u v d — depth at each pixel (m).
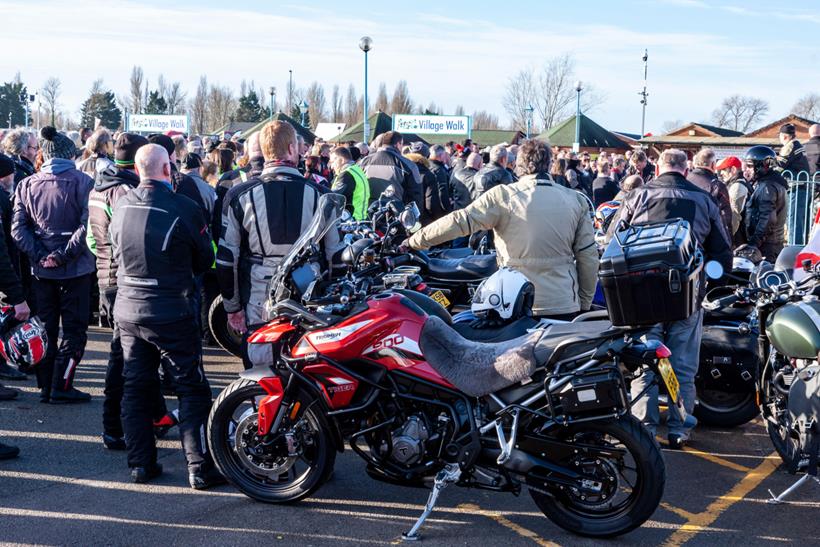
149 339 5.00
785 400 5.28
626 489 4.95
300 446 4.87
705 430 6.49
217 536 4.48
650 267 4.09
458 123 28.50
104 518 4.66
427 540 4.50
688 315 4.20
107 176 5.92
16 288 5.41
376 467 4.67
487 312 4.92
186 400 5.12
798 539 4.60
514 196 5.62
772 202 9.70
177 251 4.93
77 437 5.97
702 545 4.50
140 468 5.16
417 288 6.75
